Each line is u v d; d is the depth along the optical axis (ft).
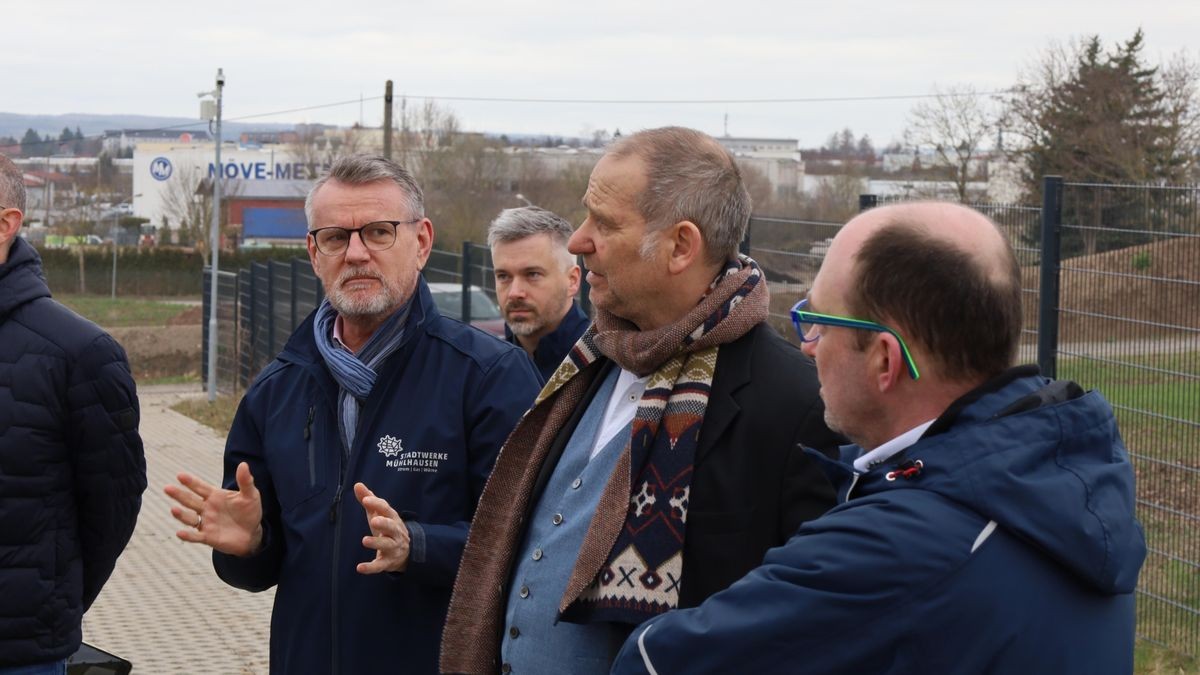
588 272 8.59
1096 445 5.71
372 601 10.25
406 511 10.40
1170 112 96.02
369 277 10.68
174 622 24.52
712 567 7.68
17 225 11.82
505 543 8.73
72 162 277.44
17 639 11.35
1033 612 5.46
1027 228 20.35
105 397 11.72
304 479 10.64
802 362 8.06
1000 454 5.53
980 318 5.87
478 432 10.61
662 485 7.82
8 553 11.34
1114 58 102.06
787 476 7.67
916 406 6.05
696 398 7.88
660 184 8.11
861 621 5.55
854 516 5.73
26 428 11.40
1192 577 17.97
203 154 262.06
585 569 7.80
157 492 39.70
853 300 6.08
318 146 251.19
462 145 138.41
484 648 8.73
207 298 77.97
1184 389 17.57
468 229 127.24
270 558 10.80
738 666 5.80
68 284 178.60
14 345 11.55
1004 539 5.51
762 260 25.26
